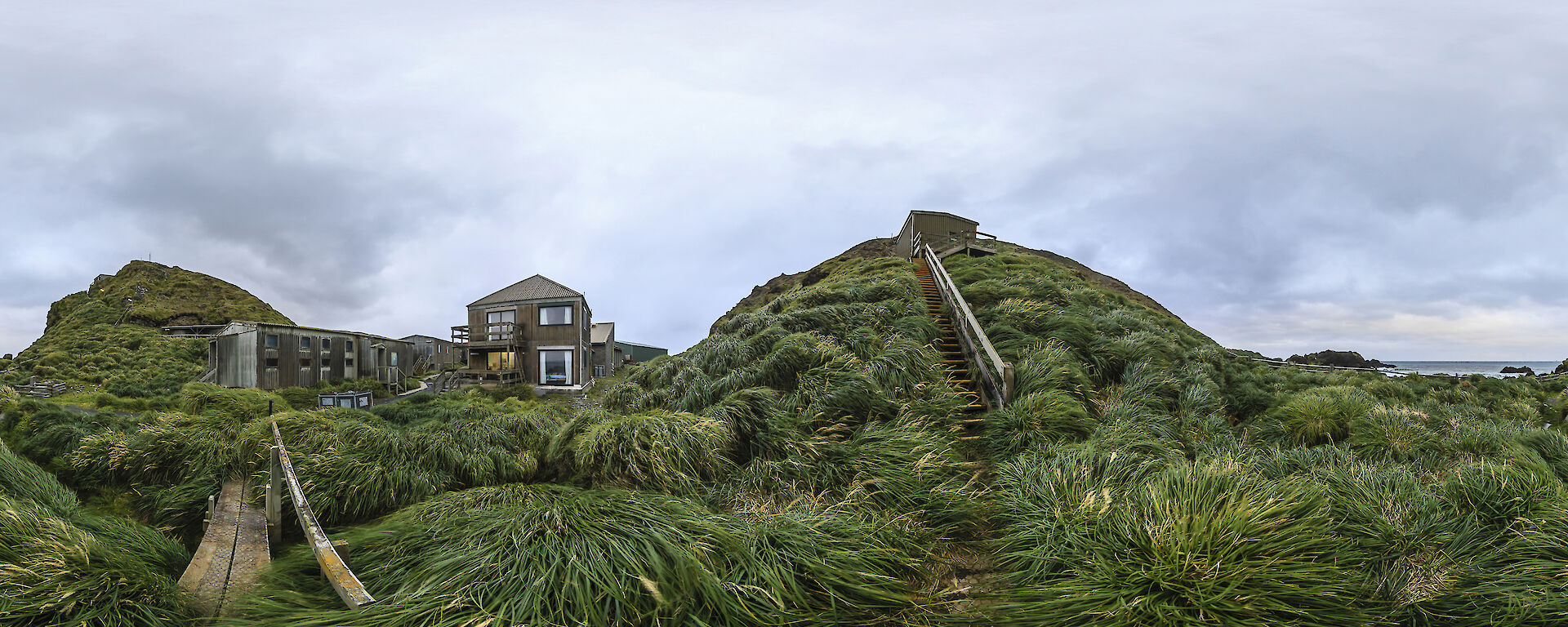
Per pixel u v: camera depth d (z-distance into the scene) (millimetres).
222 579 4023
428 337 41812
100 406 15977
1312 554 3051
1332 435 6039
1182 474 3850
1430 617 2766
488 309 27109
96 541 3523
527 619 2615
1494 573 2879
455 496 4996
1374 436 5531
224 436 7773
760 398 6543
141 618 3082
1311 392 7492
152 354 31516
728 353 8766
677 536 3369
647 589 2842
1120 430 5730
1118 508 3635
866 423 6324
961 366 8883
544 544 3188
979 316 10742
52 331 42656
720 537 3408
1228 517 3197
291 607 3035
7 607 2729
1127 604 2799
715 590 2908
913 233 23125
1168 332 11523
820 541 3633
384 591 3201
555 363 26125
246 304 52500
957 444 6207
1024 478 4715
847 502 4605
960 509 4520
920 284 14383
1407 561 3078
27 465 5559
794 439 5820
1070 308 11375
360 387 25797
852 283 13789
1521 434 5160
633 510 3750
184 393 11344
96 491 7012
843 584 3240
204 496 6258
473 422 7672
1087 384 7520
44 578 2961
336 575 2910
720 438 5762
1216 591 2789
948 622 3133
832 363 7523
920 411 6688
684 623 2762
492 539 3393
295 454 6094
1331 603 2756
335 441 6324
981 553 4133
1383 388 10180
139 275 50844
